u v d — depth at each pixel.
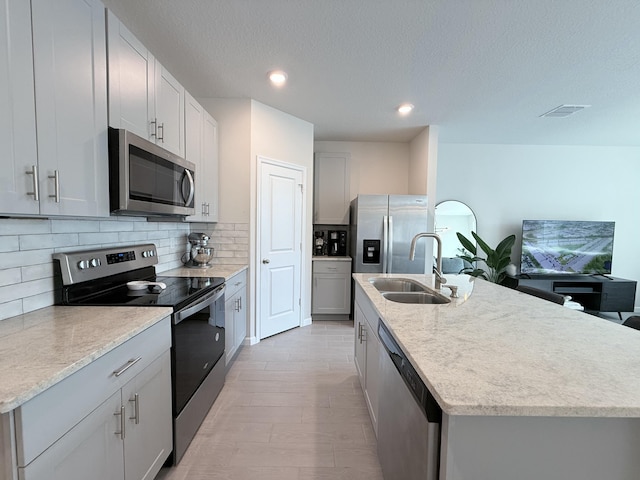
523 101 3.05
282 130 3.42
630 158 4.59
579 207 4.65
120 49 1.53
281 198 3.48
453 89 2.80
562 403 0.71
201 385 1.92
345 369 2.72
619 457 0.77
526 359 0.94
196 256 2.94
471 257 4.41
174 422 1.58
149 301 1.61
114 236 2.02
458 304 1.61
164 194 1.85
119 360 1.13
